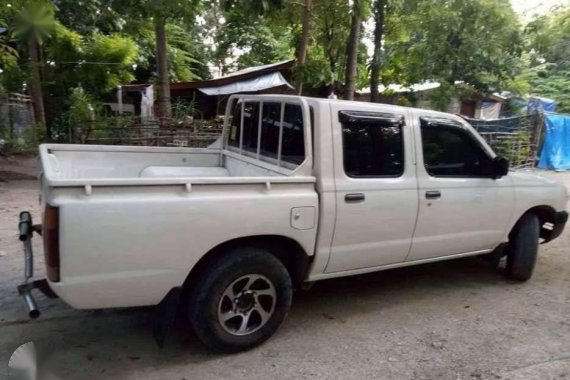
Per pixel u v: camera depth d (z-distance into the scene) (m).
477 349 3.30
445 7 12.77
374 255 3.60
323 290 4.31
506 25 12.76
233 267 2.95
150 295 2.74
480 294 4.34
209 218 2.80
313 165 3.25
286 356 3.12
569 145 14.29
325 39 12.36
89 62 14.73
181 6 9.62
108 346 3.16
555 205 4.75
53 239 2.46
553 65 21.50
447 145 3.97
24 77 13.73
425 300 4.16
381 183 3.50
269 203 3.00
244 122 4.27
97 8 15.24
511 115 16.75
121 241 2.57
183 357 3.06
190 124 11.56
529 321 3.78
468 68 13.34
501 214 4.30
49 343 3.15
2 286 3.99
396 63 15.24
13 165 10.97
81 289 2.53
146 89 16.88
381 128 3.55
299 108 3.39
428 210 3.79
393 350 3.25
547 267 5.21
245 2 7.85
